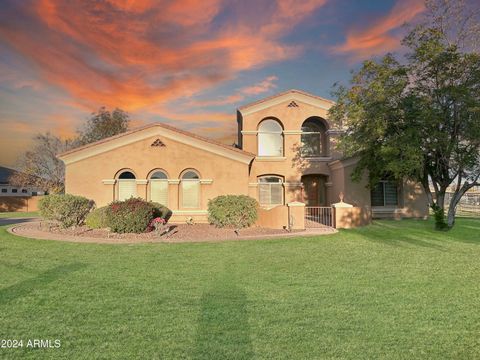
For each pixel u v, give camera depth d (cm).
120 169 2191
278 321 572
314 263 1052
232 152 2227
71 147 4438
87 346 477
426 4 1903
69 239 1470
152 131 2216
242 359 441
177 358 443
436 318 591
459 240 1568
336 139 2545
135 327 544
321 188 2819
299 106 2716
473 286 797
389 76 1875
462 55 1772
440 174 1995
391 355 456
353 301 682
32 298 689
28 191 5122
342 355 454
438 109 1825
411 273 928
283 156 2697
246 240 1488
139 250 1241
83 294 718
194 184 2238
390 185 2647
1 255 1138
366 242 1474
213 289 763
